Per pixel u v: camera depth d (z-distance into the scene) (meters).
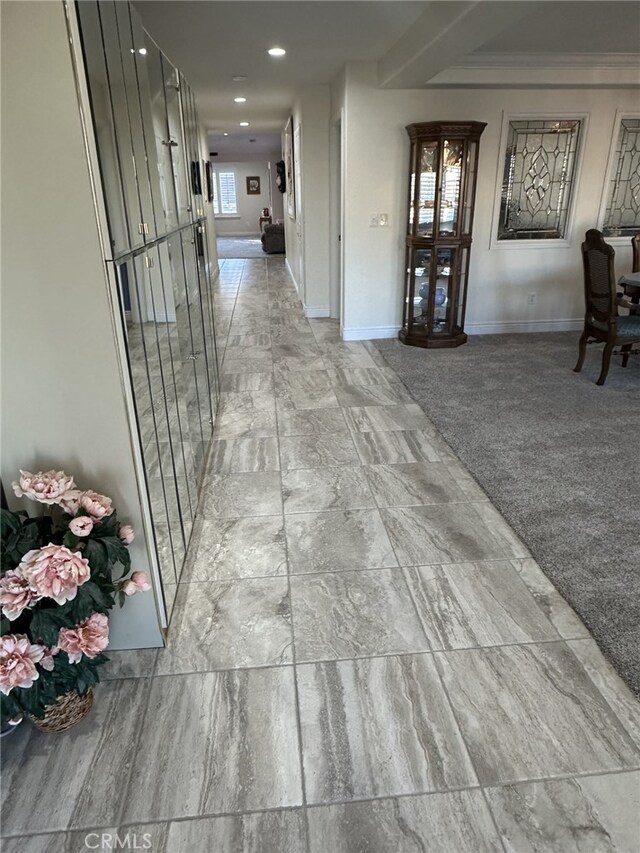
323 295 6.82
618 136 5.40
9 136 1.35
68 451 1.68
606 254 4.07
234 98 6.68
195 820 1.43
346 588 2.23
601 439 3.46
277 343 5.75
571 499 2.82
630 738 1.62
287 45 4.21
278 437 3.58
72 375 1.58
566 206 5.64
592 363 4.93
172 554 2.19
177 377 2.51
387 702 1.74
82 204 1.42
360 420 3.82
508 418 3.79
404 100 5.07
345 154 5.22
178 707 1.73
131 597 1.85
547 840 1.37
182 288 2.73
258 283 9.32
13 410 1.61
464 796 1.47
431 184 5.08
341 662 1.89
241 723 1.68
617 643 1.94
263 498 2.89
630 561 2.36
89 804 1.46
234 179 16.72
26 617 1.52
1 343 1.54
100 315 1.52
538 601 2.14
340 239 5.96
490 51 4.52
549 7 3.37
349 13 3.43
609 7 3.36
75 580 1.42
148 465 1.86
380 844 1.37
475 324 5.95
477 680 1.81
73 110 1.34
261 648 1.95
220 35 3.90
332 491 2.94
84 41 1.35
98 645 1.53
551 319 6.00
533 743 1.61
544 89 5.09
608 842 1.36
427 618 2.07
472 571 2.32
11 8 1.26
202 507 2.81
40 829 1.41
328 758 1.57
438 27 3.12
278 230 13.16
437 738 1.62
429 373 4.74
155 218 2.18
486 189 5.45
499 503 2.80
